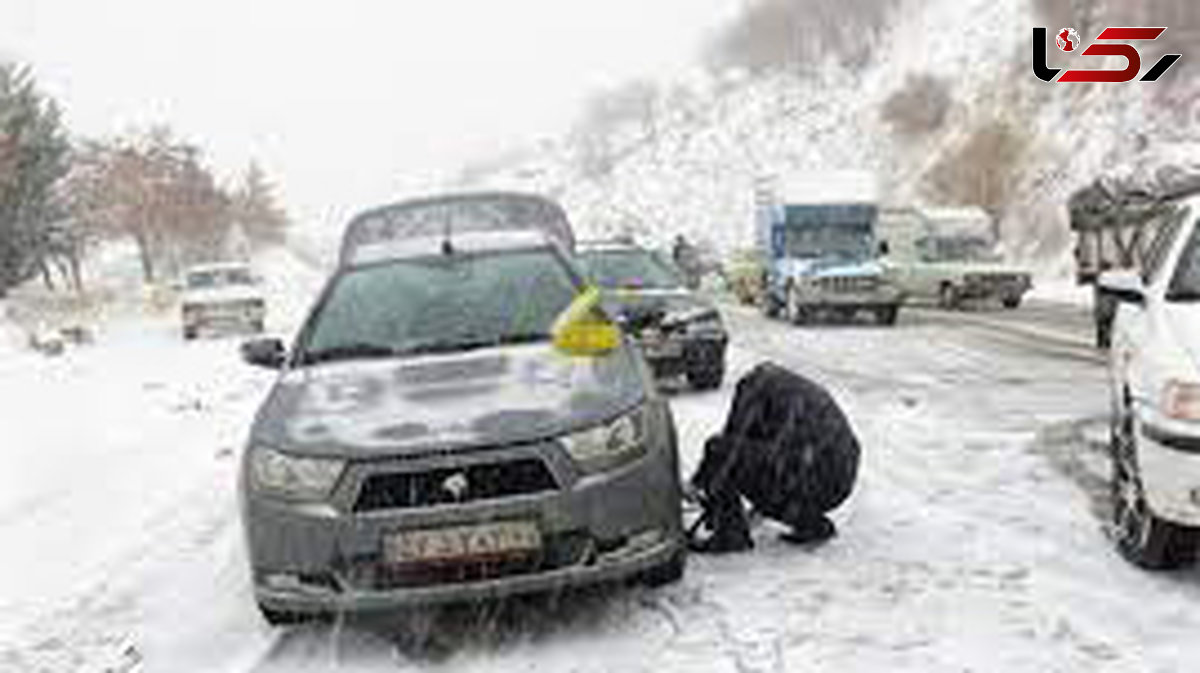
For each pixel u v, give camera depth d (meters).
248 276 28.20
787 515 5.70
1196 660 4.05
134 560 6.46
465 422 4.56
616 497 4.53
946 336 17.27
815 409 5.66
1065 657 4.14
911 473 7.28
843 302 20.12
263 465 4.66
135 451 10.03
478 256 6.34
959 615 4.62
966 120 67.62
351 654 4.73
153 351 21.78
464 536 4.40
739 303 31.05
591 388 4.85
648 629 4.69
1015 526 5.90
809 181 22.88
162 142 50.06
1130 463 5.27
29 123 32.69
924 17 90.62
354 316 5.90
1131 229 14.98
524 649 4.60
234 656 4.83
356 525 4.42
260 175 77.62
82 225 41.88
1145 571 5.07
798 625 4.60
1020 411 9.59
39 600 5.86
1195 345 4.78
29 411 12.13
